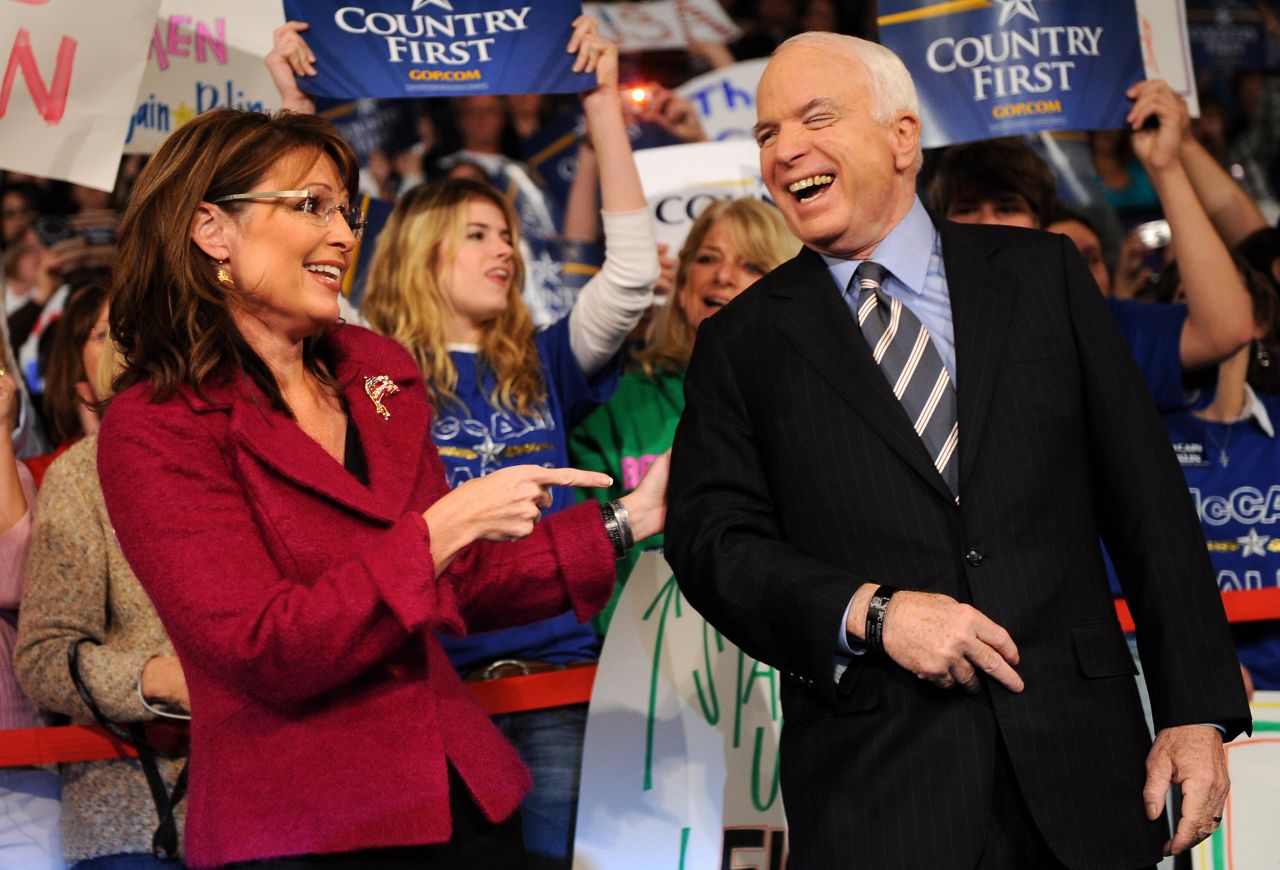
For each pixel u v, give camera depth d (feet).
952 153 12.85
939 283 7.37
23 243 13.62
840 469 6.90
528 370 10.93
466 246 10.91
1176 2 11.13
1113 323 7.20
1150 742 6.86
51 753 8.76
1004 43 10.62
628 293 10.75
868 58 7.42
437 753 6.18
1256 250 12.53
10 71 9.30
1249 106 14.84
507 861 6.55
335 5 10.29
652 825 9.46
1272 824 9.40
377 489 6.42
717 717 9.61
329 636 5.76
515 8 10.46
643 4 14.67
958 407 6.89
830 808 6.73
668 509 7.35
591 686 9.81
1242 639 11.05
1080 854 6.42
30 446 12.26
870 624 6.55
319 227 6.49
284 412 6.38
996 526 6.73
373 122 14.17
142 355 6.28
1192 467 11.69
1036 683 6.63
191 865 6.09
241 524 6.10
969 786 6.52
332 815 5.97
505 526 6.18
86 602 8.80
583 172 13.85
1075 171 14.03
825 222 7.28
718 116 13.97
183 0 10.73
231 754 6.08
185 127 6.49
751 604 6.83
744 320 7.45
